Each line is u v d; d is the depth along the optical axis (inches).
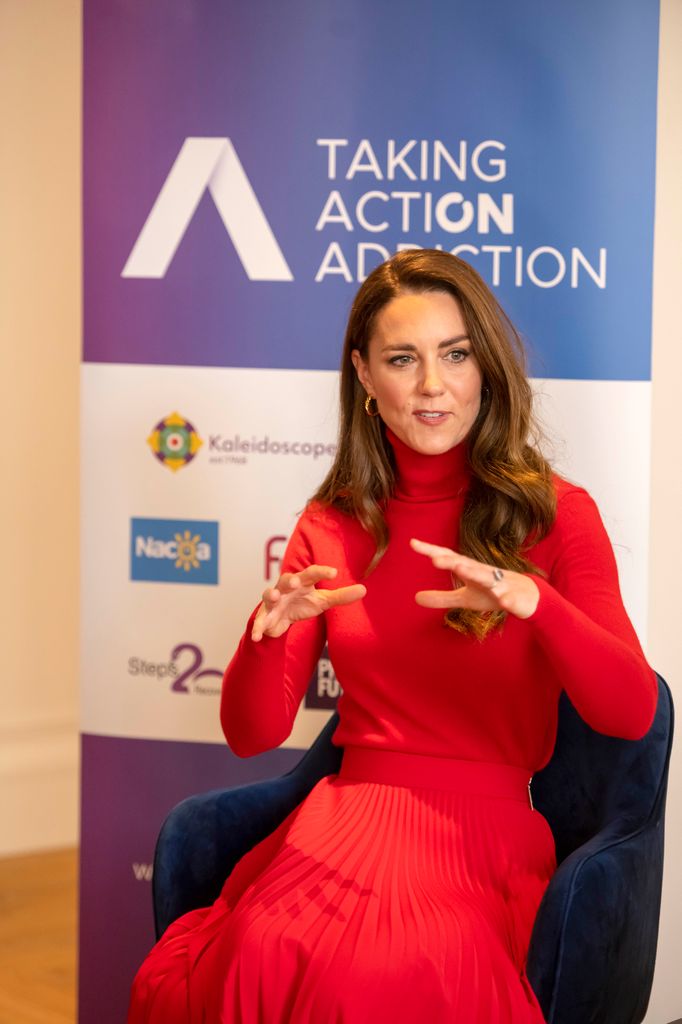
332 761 179.6
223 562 227.5
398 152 214.5
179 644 229.9
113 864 235.1
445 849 151.5
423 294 161.0
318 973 134.0
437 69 211.9
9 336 332.5
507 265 213.6
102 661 232.5
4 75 322.3
